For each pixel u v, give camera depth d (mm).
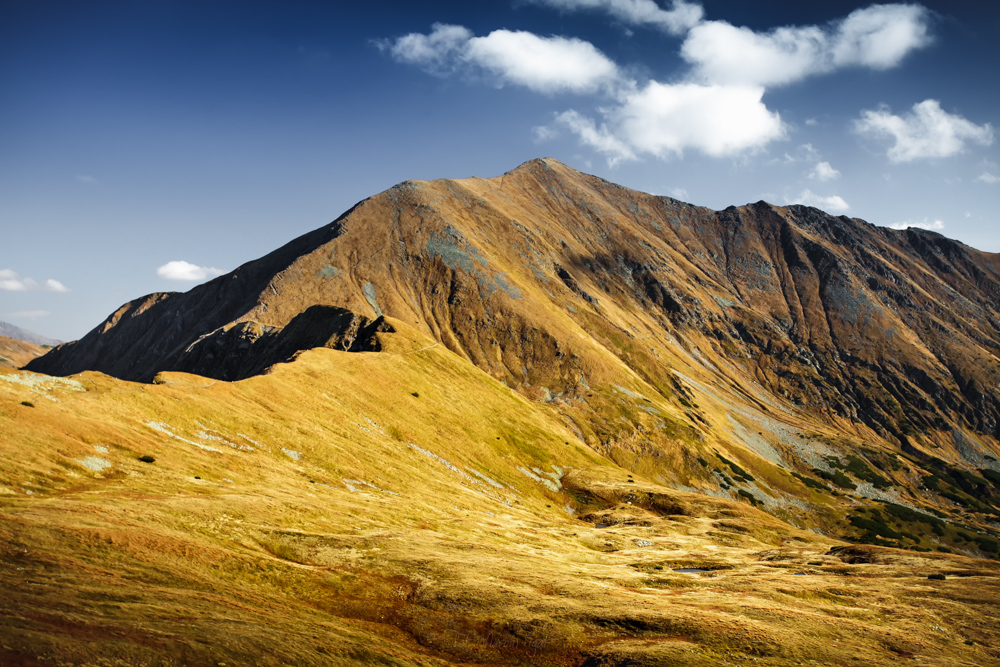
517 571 61750
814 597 65562
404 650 42062
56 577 35531
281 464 84812
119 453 65938
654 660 42969
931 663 48625
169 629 32469
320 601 48781
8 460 54656
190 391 91125
